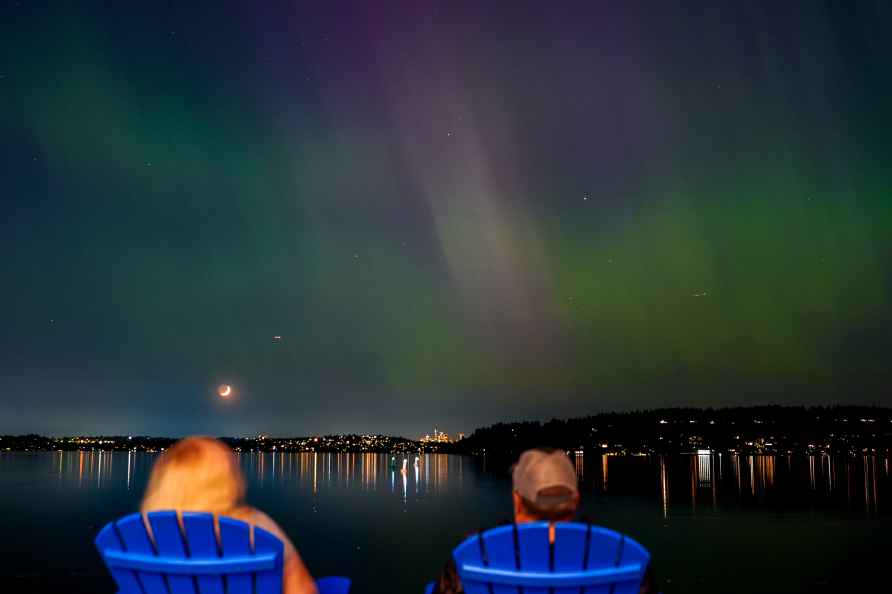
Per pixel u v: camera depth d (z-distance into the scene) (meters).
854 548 19.81
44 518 26.23
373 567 17.50
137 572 2.79
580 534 2.51
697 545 20.73
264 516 2.95
